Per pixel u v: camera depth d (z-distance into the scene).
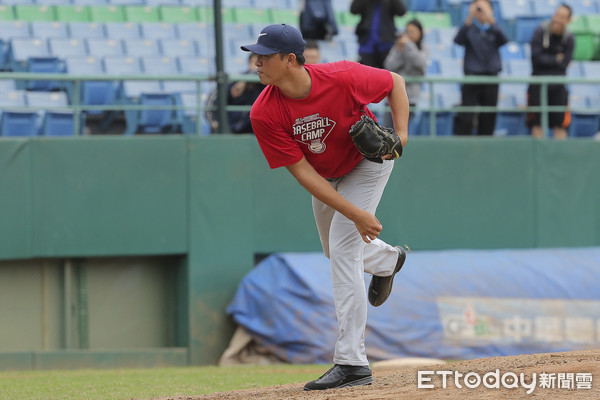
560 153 25.41
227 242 23.14
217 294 22.97
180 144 22.98
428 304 21.73
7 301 22.48
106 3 34.16
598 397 8.49
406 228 24.31
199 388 14.74
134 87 27.58
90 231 22.48
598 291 22.84
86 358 22.09
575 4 36.69
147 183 22.78
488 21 25.17
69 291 22.84
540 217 25.19
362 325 10.52
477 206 24.84
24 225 22.11
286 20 35.22
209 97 23.84
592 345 22.36
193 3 35.19
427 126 25.47
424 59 24.25
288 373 18.19
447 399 8.90
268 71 9.56
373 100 10.05
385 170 10.62
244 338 22.16
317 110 9.81
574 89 30.95
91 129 24.88
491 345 21.73
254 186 23.39
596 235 25.62
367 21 24.30
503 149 25.05
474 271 22.64
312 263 22.14
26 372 20.77
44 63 27.55
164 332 23.59
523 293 22.42
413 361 15.81
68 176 22.42
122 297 23.28
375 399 9.13
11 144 22.08
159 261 23.67
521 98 29.58
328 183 10.17
